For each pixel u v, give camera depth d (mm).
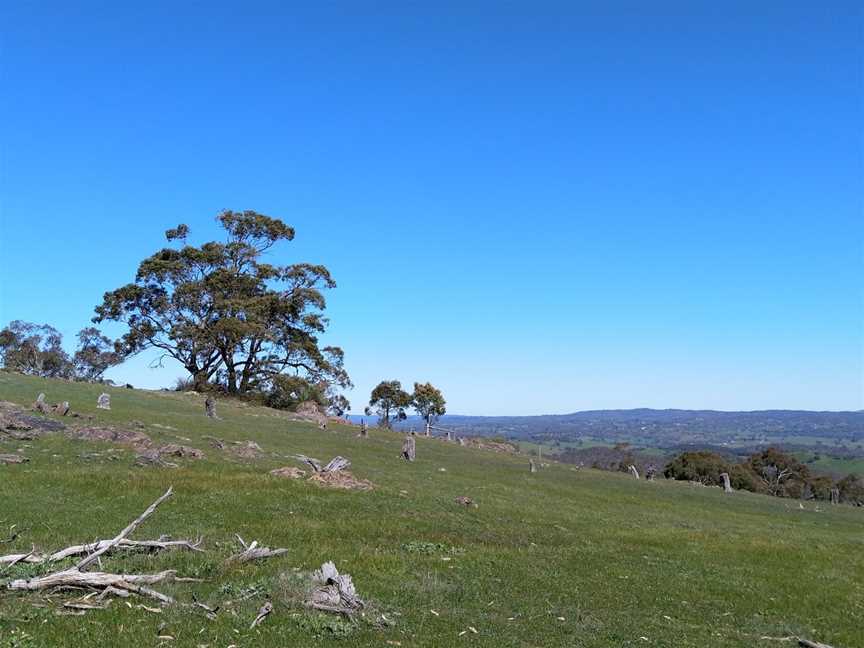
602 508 38594
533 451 106375
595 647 13133
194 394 79500
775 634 16266
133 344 85125
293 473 31688
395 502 28156
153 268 84375
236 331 81688
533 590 16766
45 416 37969
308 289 90375
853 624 18047
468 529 25234
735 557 25750
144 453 31891
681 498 52906
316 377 91375
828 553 29078
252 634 11023
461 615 13836
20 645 9461
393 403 120875
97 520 19219
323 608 12703
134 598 12203
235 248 87688
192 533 18938
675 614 16812
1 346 105312
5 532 16766
